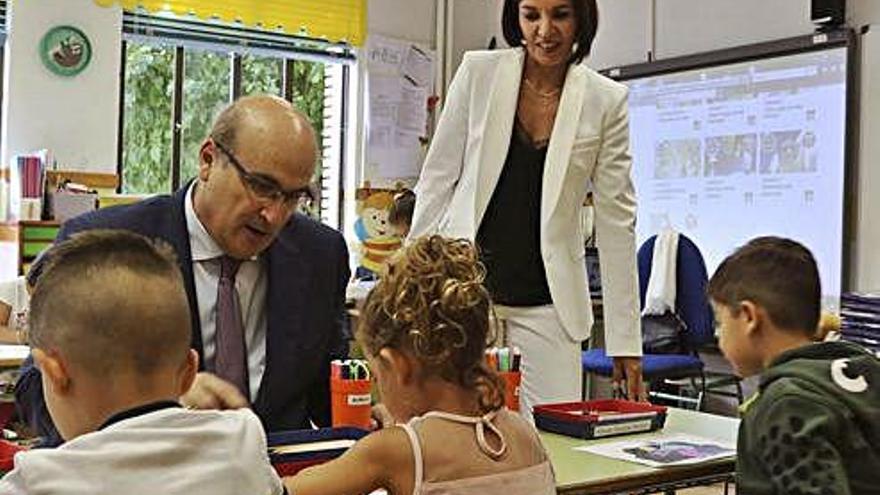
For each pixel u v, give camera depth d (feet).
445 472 4.97
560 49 8.30
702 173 17.92
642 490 6.11
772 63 16.79
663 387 17.15
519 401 7.61
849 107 15.76
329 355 6.77
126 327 3.92
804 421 5.99
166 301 4.05
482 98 8.52
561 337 8.50
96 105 17.15
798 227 16.48
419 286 5.17
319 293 6.74
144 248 4.21
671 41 18.49
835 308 15.84
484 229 8.55
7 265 15.14
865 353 6.47
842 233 15.84
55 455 3.70
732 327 7.02
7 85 16.40
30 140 16.56
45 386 4.13
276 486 4.07
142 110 18.52
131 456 3.71
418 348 5.11
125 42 18.17
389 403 5.34
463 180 8.66
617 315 8.82
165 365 4.04
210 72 19.21
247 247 6.22
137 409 3.92
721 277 7.15
